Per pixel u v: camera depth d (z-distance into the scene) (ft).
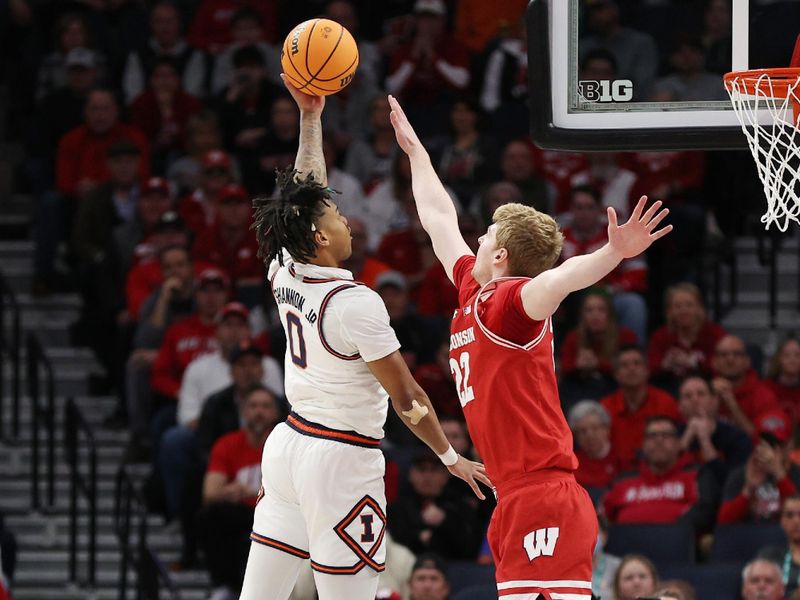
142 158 77.82
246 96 78.79
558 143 34.45
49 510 65.16
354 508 29.12
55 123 80.89
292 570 30.09
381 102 76.69
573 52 34.42
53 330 75.66
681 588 47.34
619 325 64.08
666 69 34.63
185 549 61.57
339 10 82.89
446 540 55.16
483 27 86.69
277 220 29.43
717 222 72.95
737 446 58.03
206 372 64.03
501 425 28.76
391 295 63.57
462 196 72.64
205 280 65.87
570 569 28.37
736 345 60.70
